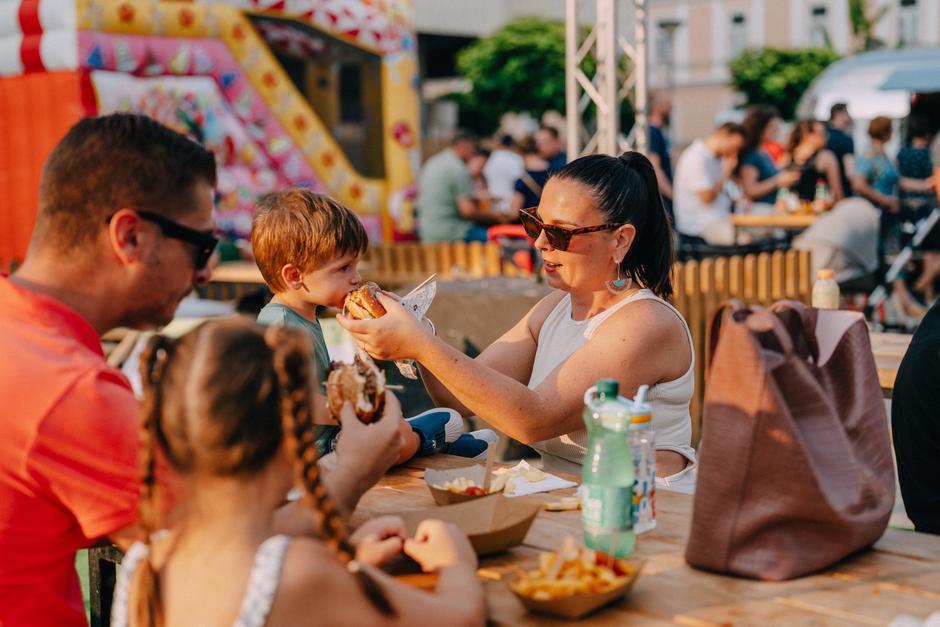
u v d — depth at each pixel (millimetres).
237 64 9516
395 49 10789
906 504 2594
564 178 2646
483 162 11594
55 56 8438
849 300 8836
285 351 1456
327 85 10664
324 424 2279
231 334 1488
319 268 2625
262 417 1449
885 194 10133
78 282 1822
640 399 2008
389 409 1971
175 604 1479
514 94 21688
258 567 1438
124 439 1716
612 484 1836
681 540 1948
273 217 2629
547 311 2988
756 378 1724
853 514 1768
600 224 2613
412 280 8398
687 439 2703
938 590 1694
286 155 9852
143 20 8781
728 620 1580
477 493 2139
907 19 31797
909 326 9031
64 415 1701
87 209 1783
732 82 29656
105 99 8547
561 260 2666
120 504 1704
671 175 9977
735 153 9578
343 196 10336
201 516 1488
